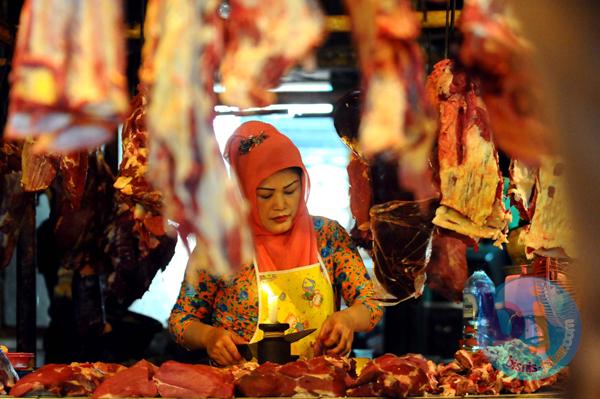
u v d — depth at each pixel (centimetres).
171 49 217
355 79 559
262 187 378
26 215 452
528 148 206
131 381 283
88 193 461
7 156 434
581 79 125
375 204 340
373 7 216
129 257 458
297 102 504
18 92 200
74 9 206
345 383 287
